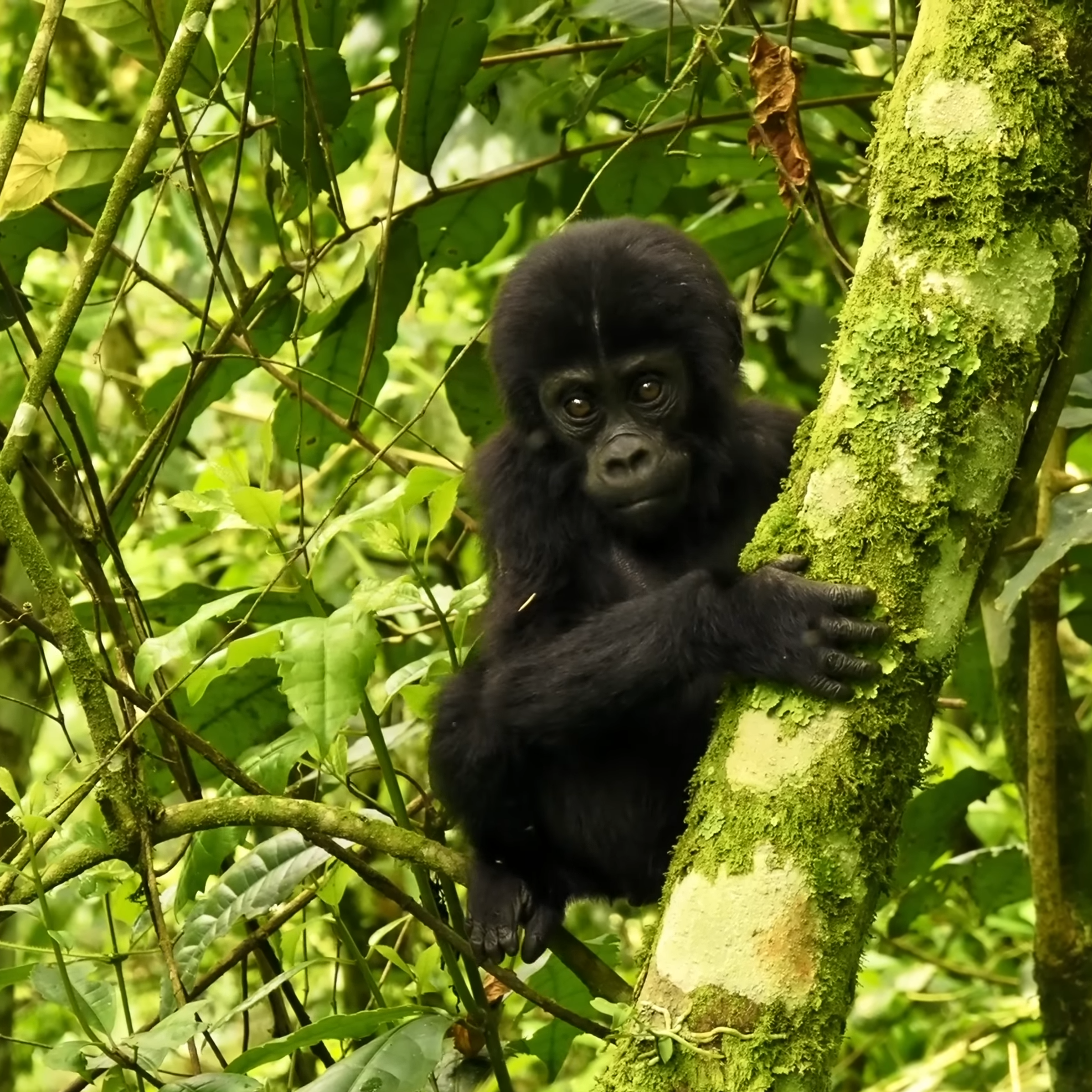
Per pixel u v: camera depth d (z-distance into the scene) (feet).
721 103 35.86
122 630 27.12
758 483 29.35
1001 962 49.57
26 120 23.48
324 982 44.98
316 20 32.17
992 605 32.96
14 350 28.71
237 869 25.66
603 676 24.66
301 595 24.40
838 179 38.01
